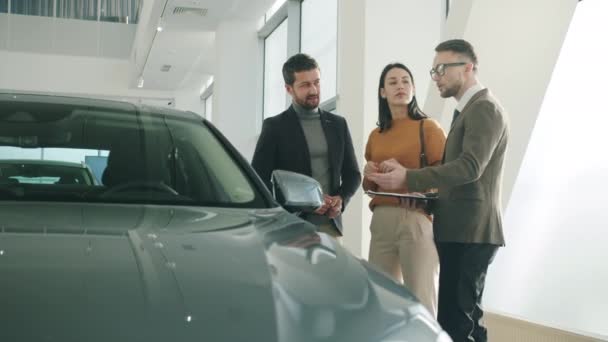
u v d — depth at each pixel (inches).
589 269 135.2
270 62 391.5
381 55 201.9
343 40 215.0
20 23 509.7
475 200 86.0
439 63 91.2
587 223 137.2
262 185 67.1
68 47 535.5
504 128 86.9
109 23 522.6
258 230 51.1
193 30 418.6
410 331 39.0
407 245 98.8
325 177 112.0
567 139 144.4
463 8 156.6
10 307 32.7
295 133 111.0
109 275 37.2
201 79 561.9
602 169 135.3
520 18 151.0
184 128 72.5
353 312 38.6
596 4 140.9
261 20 395.5
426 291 98.7
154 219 50.7
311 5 327.3
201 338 32.5
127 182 60.6
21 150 60.9
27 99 70.1
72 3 514.3
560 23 147.0
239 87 394.3
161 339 31.9
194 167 65.6
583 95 141.9
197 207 57.9
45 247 40.6
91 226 46.3
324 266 45.2
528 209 152.4
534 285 147.2
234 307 35.7
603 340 122.1
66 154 61.7
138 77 548.4
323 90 309.1
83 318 32.5
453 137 89.1
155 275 37.9
